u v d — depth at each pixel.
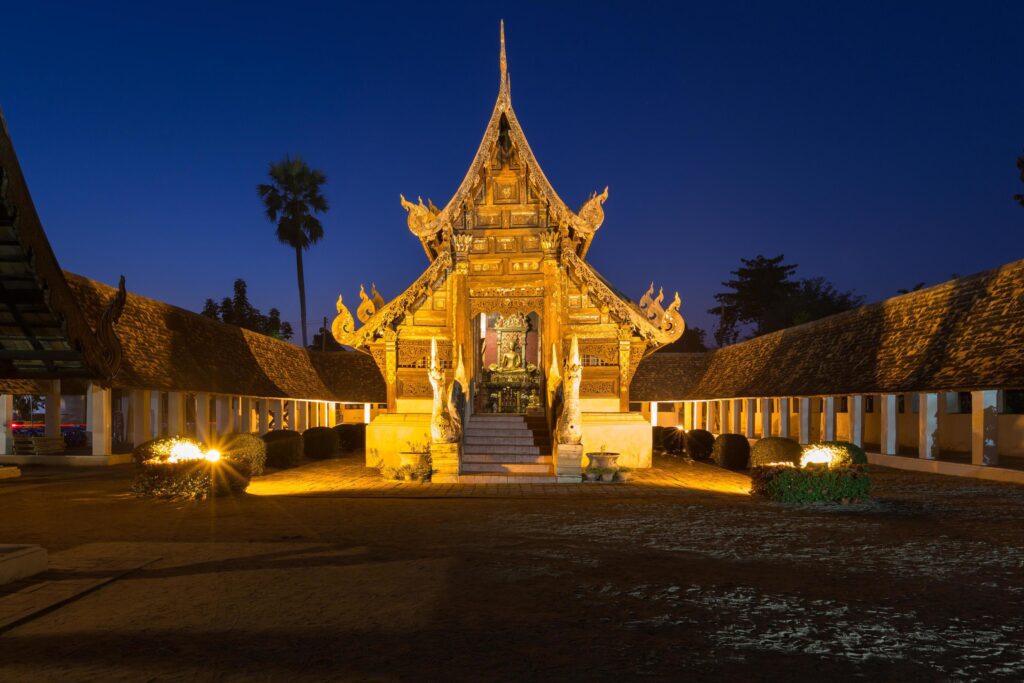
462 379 20.03
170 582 6.94
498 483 16.72
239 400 28.91
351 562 7.84
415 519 11.06
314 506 12.59
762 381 30.12
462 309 20.83
